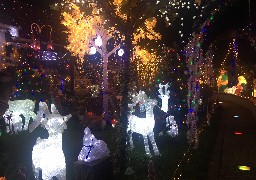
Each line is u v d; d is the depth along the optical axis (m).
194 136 10.62
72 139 12.16
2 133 12.24
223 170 8.09
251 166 8.38
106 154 6.98
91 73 22.02
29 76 18.28
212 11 10.80
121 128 8.48
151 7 8.41
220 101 27.89
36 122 6.85
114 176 7.54
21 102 13.23
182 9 11.18
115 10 8.75
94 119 14.04
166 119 12.52
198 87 10.97
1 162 8.15
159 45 16.31
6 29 18.48
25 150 10.05
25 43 20.42
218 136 12.29
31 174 6.91
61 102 17.22
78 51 16.38
